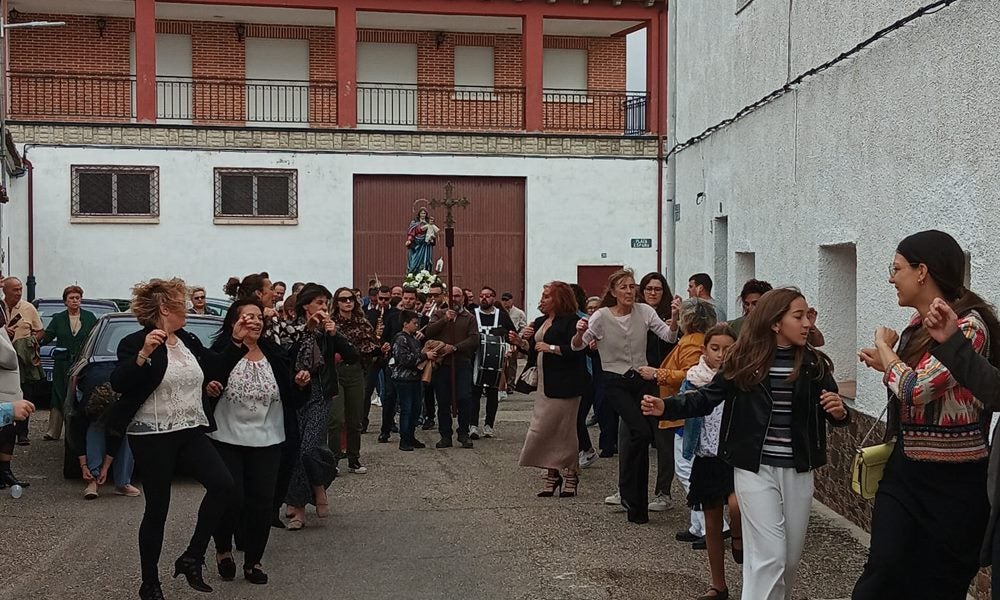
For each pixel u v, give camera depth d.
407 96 28.92
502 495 10.52
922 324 5.09
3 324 9.16
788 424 5.78
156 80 26.95
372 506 9.99
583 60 30.00
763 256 11.38
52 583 7.37
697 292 10.48
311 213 25.92
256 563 7.38
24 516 9.53
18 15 27.38
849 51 8.90
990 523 4.59
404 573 7.64
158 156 25.17
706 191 13.78
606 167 27.12
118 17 27.88
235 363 7.20
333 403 11.28
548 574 7.61
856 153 8.92
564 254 27.06
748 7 11.91
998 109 6.62
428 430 15.47
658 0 26.89
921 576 5.10
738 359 5.80
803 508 5.81
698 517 8.38
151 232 25.19
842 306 9.80
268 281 8.91
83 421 10.50
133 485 11.14
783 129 10.72
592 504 10.07
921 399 4.82
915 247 4.98
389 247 26.55
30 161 24.59
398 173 26.34
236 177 25.62
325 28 28.53
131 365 6.57
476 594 7.11
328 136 25.94
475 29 29.11
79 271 24.91
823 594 7.05
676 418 5.93
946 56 7.32
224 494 6.86
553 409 10.30
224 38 28.06
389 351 13.73
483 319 16.00
